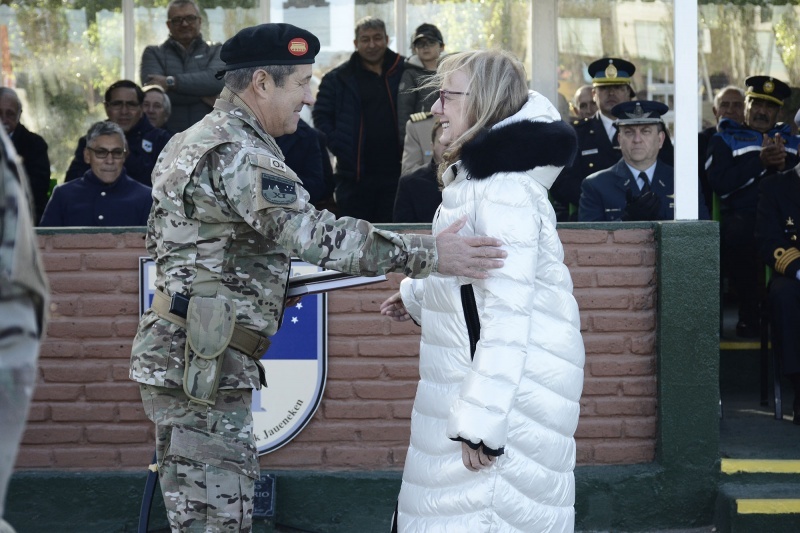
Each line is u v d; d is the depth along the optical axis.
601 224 5.29
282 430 5.23
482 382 3.07
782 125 7.46
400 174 6.75
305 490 5.22
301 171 6.32
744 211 7.08
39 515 5.21
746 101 7.43
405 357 5.27
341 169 6.76
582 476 5.23
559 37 7.59
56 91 7.43
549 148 3.17
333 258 3.21
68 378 5.24
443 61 3.39
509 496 3.19
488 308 3.11
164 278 3.40
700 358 5.21
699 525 5.27
